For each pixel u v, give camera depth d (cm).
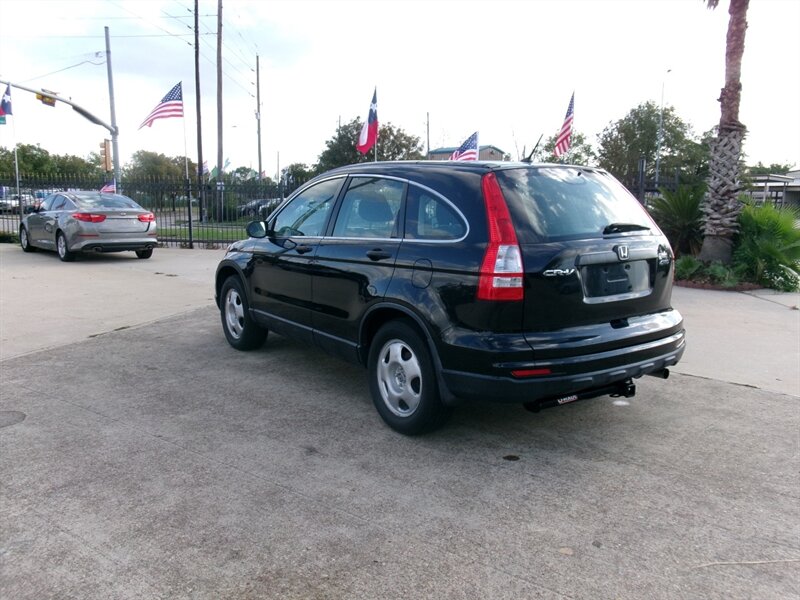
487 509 340
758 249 1048
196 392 528
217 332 735
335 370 590
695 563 293
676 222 1206
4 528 322
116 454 408
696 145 4512
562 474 380
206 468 388
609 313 392
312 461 398
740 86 1070
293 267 525
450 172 414
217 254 1548
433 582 279
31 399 510
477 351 367
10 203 2062
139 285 1068
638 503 346
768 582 279
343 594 272
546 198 395
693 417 472
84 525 325
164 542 310
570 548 304
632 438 434
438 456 405
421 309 396
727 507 343
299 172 5031
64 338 705
